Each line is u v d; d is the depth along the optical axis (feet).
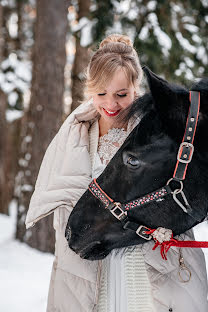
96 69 5.58
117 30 17.42
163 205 4.99
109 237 5.31
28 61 29.60
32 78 17.31
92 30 17.38
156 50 17.07
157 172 4.87
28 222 6.14
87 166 6.05
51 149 6.41
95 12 17.65
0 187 30.94
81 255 5.50
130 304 5.67
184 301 5.47
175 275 5.55
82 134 6.27
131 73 5.57
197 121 4.73
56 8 16.55
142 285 5.69
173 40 17.80
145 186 4.94
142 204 5.01
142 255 5.73
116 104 5.70
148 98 4.99
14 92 24.94
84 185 5.94
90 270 5.75
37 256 15.78
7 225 23.09
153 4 17.74
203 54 19.34
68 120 6.43
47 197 5.98
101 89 5.61
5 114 27.58
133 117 5.09
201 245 5.09
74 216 5.41
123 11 17.90
